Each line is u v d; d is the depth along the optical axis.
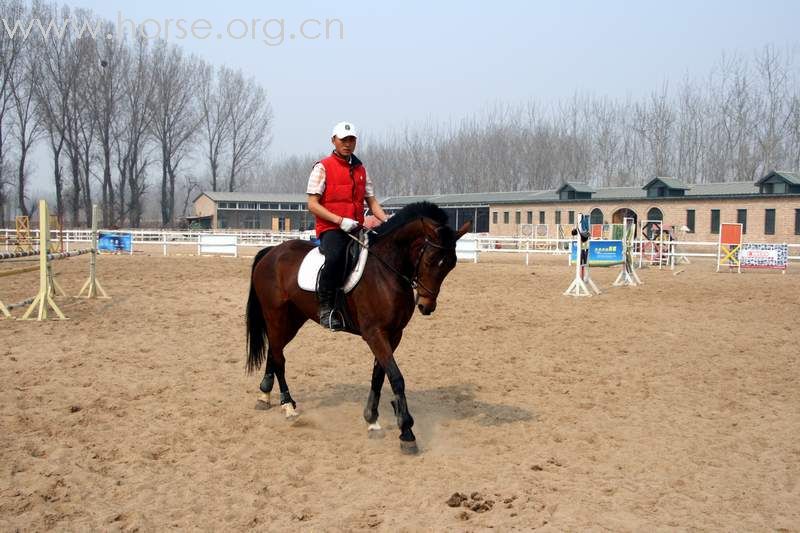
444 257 5.66
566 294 17.36
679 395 7.89
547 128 80.94
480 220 68.44
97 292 15.97
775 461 5.71
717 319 13.48
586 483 5.15
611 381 8.53
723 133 65.38
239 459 5.60
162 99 69.38
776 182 42.44
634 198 50.12
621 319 13.36
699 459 5.73
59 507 4.55
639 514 4.59
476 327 12.27
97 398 7.21
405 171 95.44
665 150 68.56
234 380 8.23
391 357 5.89
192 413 6.84
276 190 130.88
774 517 4.57
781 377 8.80
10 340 10.01
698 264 30.98
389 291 5.87
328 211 6.10
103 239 32.19
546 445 6.07
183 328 11.58
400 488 5.03
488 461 5.64
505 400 7.62
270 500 4.78
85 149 65.56
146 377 8.19
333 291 6.10
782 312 14.54
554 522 4.44
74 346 9.76
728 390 8.15
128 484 5.00
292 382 8.27
